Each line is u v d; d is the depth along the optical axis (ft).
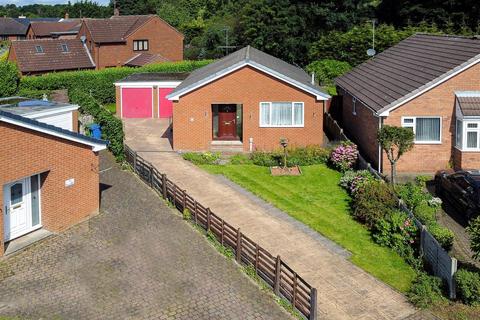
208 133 115.65
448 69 95.81
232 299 57.93
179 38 232.12
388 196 78.28
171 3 376.07
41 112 85.25
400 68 114.73
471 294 57.72
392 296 60.29
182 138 115.96
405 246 70.18
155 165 106.42
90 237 71.20
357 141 118.73
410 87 99.25
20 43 200.85
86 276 61.67
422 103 96.53
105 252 67.31
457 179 83.51
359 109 116.78
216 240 70.64
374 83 116.26
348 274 65.00
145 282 60.64
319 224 79.41
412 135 85.25
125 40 218.59
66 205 73.26
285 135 115.14
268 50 233.35
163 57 221.46
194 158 109.70
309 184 97.35
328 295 60.18
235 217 81.10
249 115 114.32
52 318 53.72
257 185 96.48
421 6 215.72
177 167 105.50
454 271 59.36
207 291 59.21
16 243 68.49
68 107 91.50
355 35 205.98
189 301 57.26
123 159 102.27
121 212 79.25
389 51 135.44
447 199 86.33
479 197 76.48
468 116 92.99
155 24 224.12
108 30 219.00
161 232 72.95
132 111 152.35
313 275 64.54
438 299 59.21
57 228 72.43
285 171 104.17
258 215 82.23
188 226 75.05
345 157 103.50
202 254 67.36
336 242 73.56
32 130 67.05
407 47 128.36
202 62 199.41
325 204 87.45
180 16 341.41
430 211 77.71
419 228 69.72
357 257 69.31
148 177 90.99
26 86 168.04
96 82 174.91
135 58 216.13
